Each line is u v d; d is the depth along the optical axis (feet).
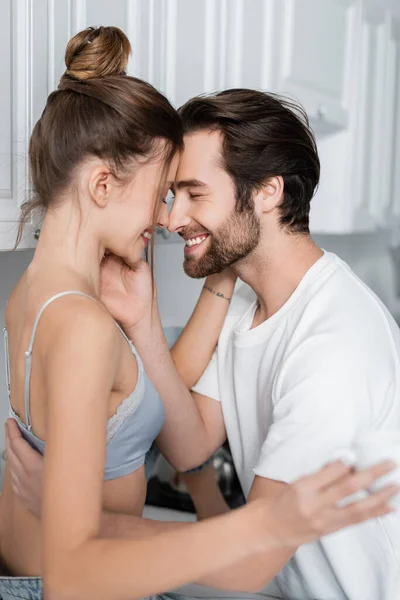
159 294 7.27
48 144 3.48
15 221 4.17
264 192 4.28
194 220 4.37
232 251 4.36
